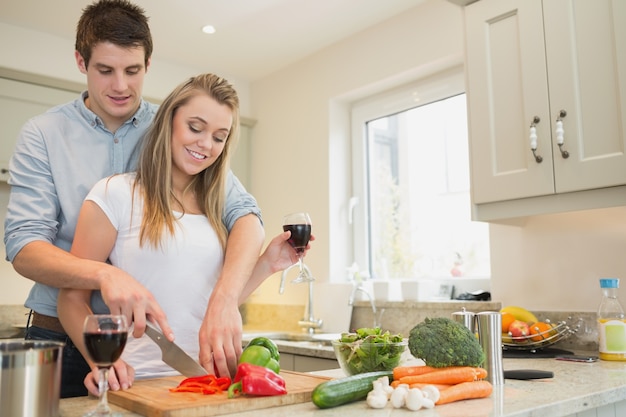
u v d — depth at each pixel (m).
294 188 3.68
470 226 2.93
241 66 3.83
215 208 1.42
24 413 0.82
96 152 1.53
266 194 3.90
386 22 3.18
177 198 1.38
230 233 1.43
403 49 3.07
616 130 1.78
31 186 1.40
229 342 1.18
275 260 1.48
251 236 1.39
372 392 1.05
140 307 1.06
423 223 3.16
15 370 0.82
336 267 3.39
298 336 3.14
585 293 2.18
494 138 2.10
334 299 3.24
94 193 1.27
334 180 3.46
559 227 2.28
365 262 3.40
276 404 1.04
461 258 2.96
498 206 2.10
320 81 3.56
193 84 1.32
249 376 1.03
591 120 1.84
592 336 2.12
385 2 2.98
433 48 2.92
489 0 2.17
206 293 1.35
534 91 2.00
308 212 3.55
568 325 2.19
